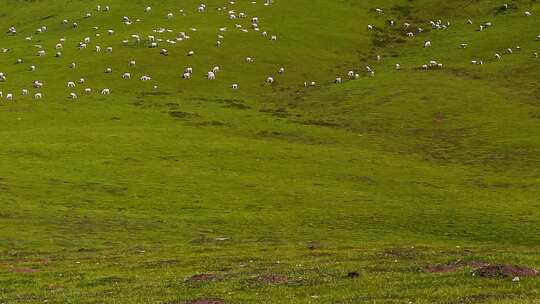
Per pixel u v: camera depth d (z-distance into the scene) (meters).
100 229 118.19
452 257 85.12
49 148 176.25
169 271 83.81
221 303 59.41
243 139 195.75
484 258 76.19
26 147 176.12
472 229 123.50
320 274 73.00
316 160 177.62
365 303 56.69
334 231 122.31
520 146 186.12
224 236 117.38
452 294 58.12
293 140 198.75
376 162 177.25
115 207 134.25
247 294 63.06
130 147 181.38
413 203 143.50
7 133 190.38
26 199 134.62
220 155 178.75
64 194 140.12
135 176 157.25
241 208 137.62
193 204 138.75
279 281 69.88
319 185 156.88
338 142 197.25
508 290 58.34
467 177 165.12
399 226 126.50
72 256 97.88
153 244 109.56
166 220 126.75
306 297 60.41
